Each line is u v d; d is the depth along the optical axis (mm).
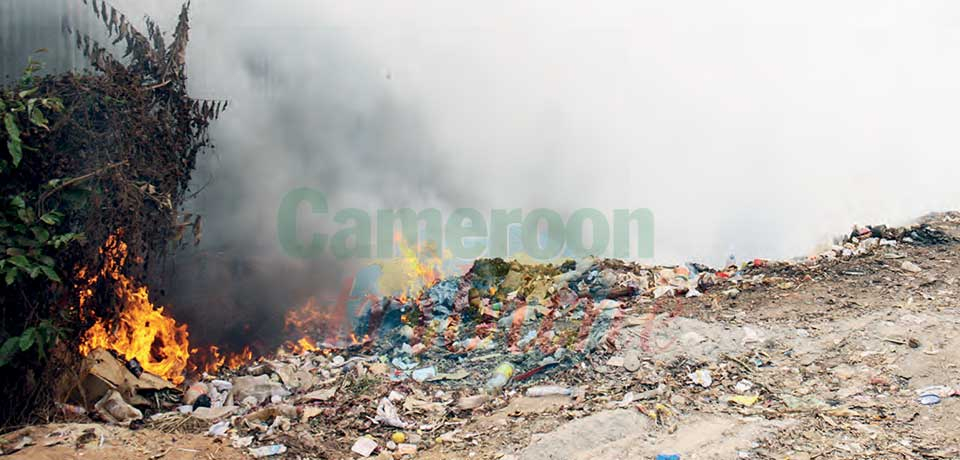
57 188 4523
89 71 5109
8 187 4504
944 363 4570
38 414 4484
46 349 4543
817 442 3779
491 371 5418
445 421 4617
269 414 4648
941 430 3807
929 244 7203
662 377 4805
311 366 5977
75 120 4773
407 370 5699
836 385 4496
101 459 3873
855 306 5656
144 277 5344
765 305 5898
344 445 4266
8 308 4465
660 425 4164
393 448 4227
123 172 4973
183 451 4055
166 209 5461
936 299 5652
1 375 4422
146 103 5305
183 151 5668
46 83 4801
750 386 4598
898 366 4617
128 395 4934
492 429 4355
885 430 3869
